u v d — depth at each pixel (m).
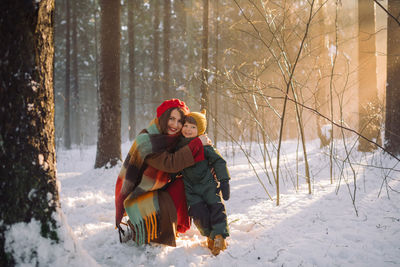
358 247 2.37
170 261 2.30
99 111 7.68
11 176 1.73
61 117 28.81
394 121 6.43
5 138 1.70
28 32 1.73
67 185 6.79
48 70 1.89
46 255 1.81
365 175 4.98
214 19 12.76
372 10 7.60
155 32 20.00
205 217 2.49
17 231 1.75
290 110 5.39
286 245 2.48
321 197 3.77
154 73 19.97
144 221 2.51
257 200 3.96
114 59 7.64
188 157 2.51
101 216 3.65
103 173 7.21
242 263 2.23
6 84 1.69
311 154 8.27
